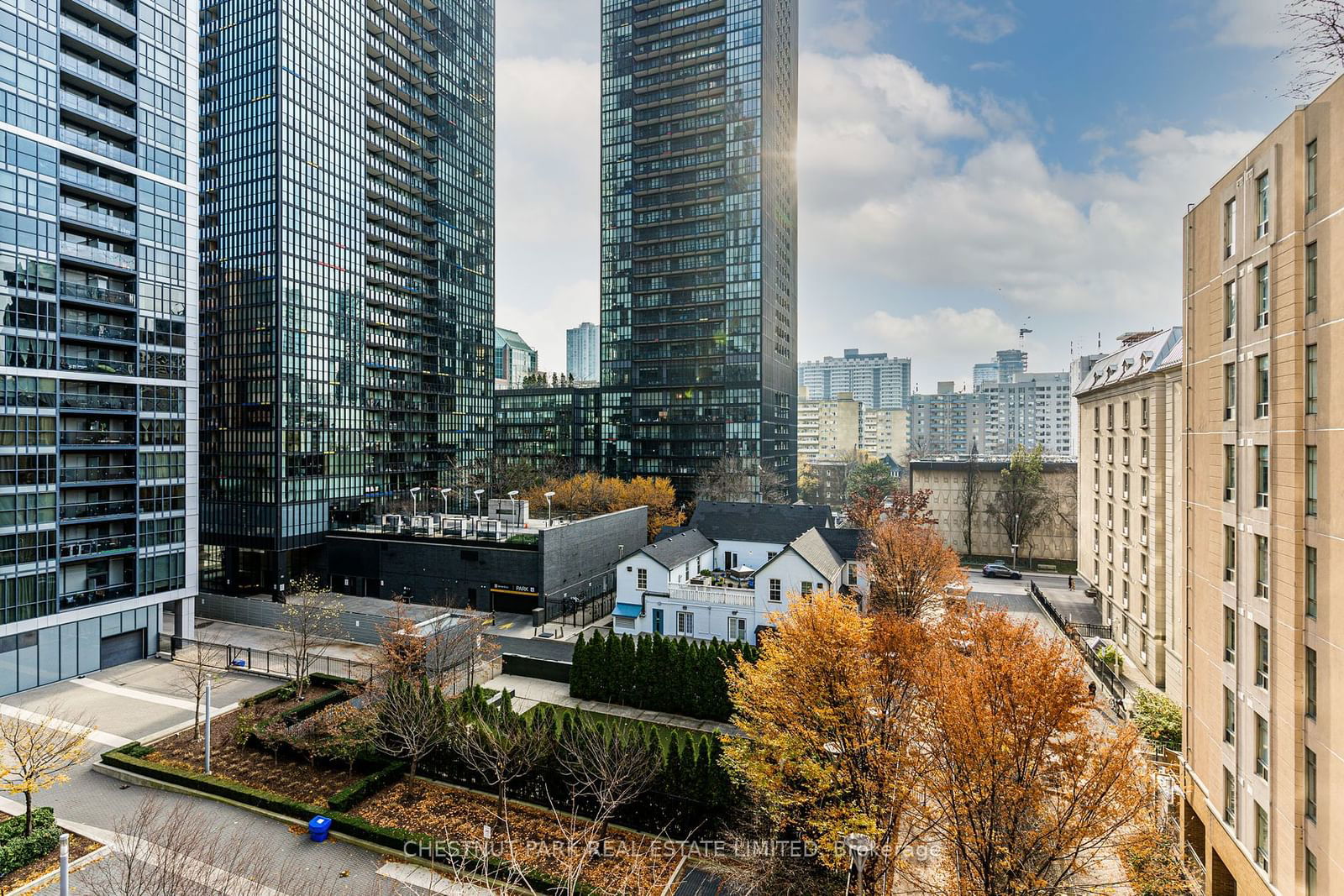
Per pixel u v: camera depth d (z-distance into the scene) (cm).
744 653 3909
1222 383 2427
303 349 8144
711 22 12988
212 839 2573
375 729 3114
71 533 4491
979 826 1908
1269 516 2061
